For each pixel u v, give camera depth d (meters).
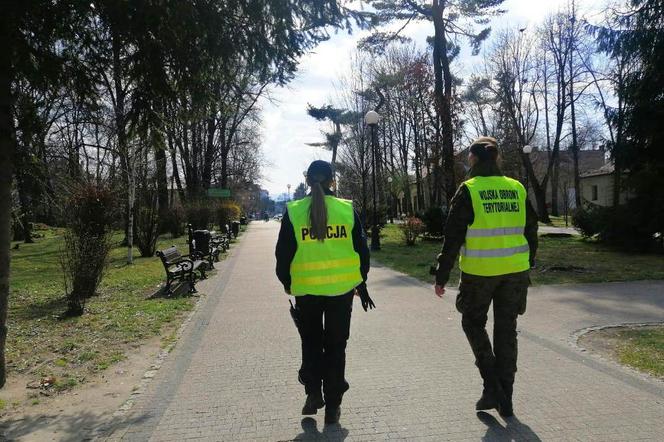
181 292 10.23
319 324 3.89
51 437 3.71
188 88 5.17
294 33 5.09
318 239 3.72
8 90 4.46
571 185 59.31
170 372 5.12
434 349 5.68
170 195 32.06
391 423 3.74
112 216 11.05
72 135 16.11
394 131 41.47
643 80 16.62
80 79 4.86
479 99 36.81
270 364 5.30
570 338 6.03
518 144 37.81
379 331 6.54
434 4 21.78
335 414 3.76
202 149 37.25
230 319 7.58
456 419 3.77
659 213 15.80
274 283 11.26
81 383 4.90
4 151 4.55
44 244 29.55
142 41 4.61
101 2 4.24
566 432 3.50
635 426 3.57
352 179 37.41
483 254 3.74
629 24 17.50
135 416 4.03
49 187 9.12
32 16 4.13
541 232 27.62
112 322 7.44
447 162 22.80
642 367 4.86
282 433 3.64
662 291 9.24
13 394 4.62
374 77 34.59
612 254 16.02
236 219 38.53
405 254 17.36
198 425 3.82
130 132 5.59
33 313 8.41
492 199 3.77
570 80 33.50
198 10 4.55
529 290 9.52
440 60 22.58
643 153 16.81
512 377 3.81
